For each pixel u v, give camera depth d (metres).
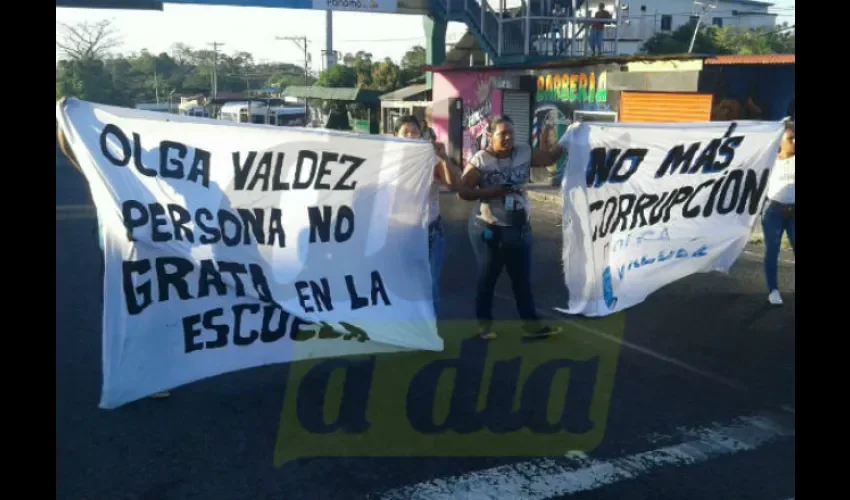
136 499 4.37
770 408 5.63
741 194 7.37
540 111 21.67
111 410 5.54
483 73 23.84
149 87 84.25
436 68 25.44
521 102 22.39
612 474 4.68
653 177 7.09
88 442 5.05
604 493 4.46
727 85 16.84
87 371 6.37
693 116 17.06
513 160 6.80
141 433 5.20
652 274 7.32
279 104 50.66
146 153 5.45
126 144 5.38
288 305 5.96
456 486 4.53
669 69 17.30
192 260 5.60
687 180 7.18
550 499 4.39
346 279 6.20
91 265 10.68
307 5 24.83
